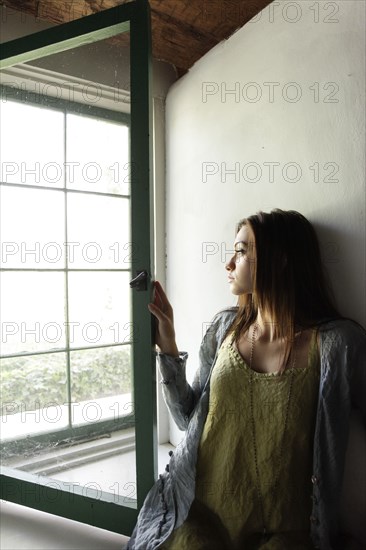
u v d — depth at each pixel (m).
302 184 1.06
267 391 0.89
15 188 1.48
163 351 1.08
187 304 1.59
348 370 0.85
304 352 0.90
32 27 1.45
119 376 1.59
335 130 0.97
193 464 0.94
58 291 1.53
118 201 1.59
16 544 1.13
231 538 0.89
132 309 1.09
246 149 1.26
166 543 0.89
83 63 1.49
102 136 1.54
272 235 0.95
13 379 1.47
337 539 0.91
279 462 0.87
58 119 1.51
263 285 0.95
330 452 0.85
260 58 1.20
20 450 1.48
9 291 1.47
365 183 0.90
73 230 1.54
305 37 1.04
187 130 1.56
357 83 0.91
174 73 1.73
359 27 0.90
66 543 1.14
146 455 1.08
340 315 0.96
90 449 1.49
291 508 0.87
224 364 0.96
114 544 1.13
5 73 1.42
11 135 1.47
